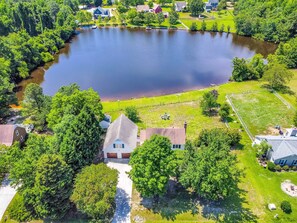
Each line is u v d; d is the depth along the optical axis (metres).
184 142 46.62
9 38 88.19
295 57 85.75
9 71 75.25
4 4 115.62
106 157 47.09
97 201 33.69
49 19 118.56
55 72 89.12
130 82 80.75
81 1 169.75
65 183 34.84
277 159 44.12
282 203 37.28
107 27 140.75
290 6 120.62
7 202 38.78
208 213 36.88
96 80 82.44
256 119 58.78
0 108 59.09
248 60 83.19
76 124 41.19
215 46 112.75
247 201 38.72
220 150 37.06
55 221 36.06
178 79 82.38
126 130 47.84
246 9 141.00
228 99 67.25
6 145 46.41
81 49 110.25
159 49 108.81
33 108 54.94
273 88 72.62
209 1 162.75
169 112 62.16
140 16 142.00
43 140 42.03
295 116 54.84
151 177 35.00
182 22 143.12
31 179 35.00
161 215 36.72
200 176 34.44
